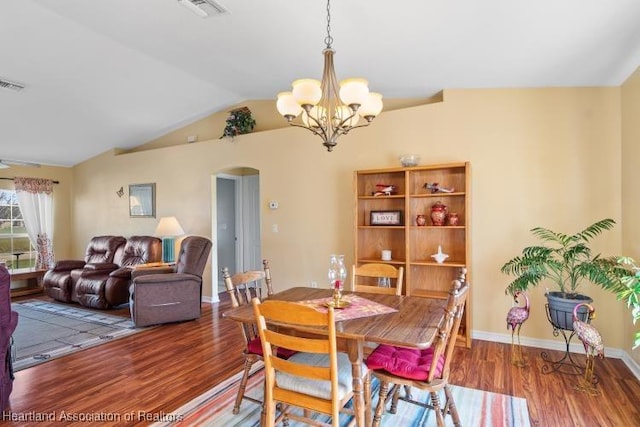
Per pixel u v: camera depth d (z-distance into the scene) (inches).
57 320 177.6
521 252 137.7
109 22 121.0
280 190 191.3
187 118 225.9
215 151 216.2
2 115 187.0
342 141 172.9
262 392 104.1
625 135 120.6
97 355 132.0
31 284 250.8
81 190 281.7
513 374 112.7
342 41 114.4
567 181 131.8
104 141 245.8
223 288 261.0
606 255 125.4
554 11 85.2
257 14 107.7
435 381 74.0
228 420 89.9
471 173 144.8
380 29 104.8
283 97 97.0
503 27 95.5
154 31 125.6
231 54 141.3
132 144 258.1
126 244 227.3
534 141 136.4
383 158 162.7
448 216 145.3
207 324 171.3
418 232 154.5
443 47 112.0
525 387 104.3
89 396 101.7
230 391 104.8
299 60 141.4
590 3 80.5
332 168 176.1
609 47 99.8
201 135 229.8
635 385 104.7
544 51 106.2
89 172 276.7
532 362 121.4
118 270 201.3
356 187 157.6
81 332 158.6
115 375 115.3
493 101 142.4
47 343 144.3
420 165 151.6
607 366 117.6
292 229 187.3
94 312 193.5
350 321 75.3
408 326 72.1
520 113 138.5
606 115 127.0
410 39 108.8
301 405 67.8
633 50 100.3
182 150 229.5
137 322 163.2
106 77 165.0
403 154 158.1
